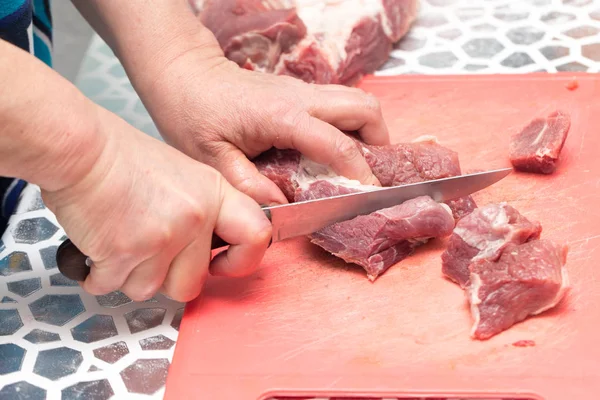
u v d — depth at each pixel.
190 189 0.59
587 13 0.86
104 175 0.57
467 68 0.81
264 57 0.79
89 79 0.84
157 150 0.59
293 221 0.64
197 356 0.61
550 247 0.61
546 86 0.78
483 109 0.77
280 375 0.60
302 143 0.65
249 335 0.62
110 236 0.58
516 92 0.78
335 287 0.65
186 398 0.59
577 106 0.75
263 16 0.78
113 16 0.68
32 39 0.71
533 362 0.59
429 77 0.80
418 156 0.68
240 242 0.62
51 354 0.62
